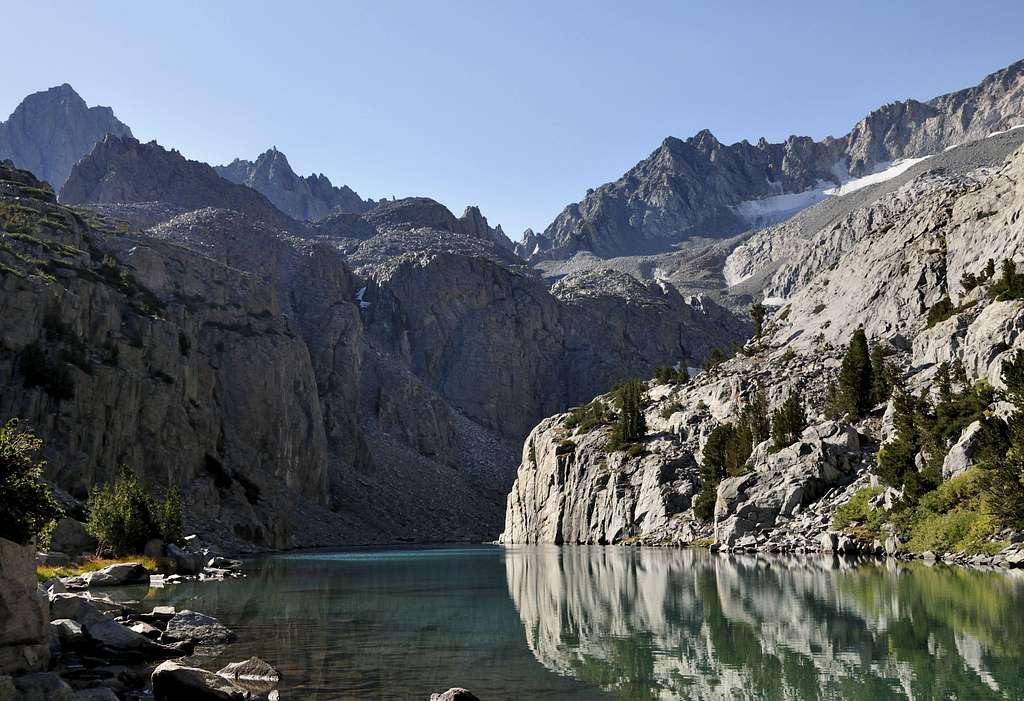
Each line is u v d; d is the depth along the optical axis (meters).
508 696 22.78
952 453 64.00
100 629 29.66
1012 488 52.88
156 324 140.12
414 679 25.12
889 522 67.06
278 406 180.50
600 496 128.25
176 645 30.64
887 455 72.69
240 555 115.50
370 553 120.50
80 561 65.44
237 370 175.88
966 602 35.38
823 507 79.44
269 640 32.75
